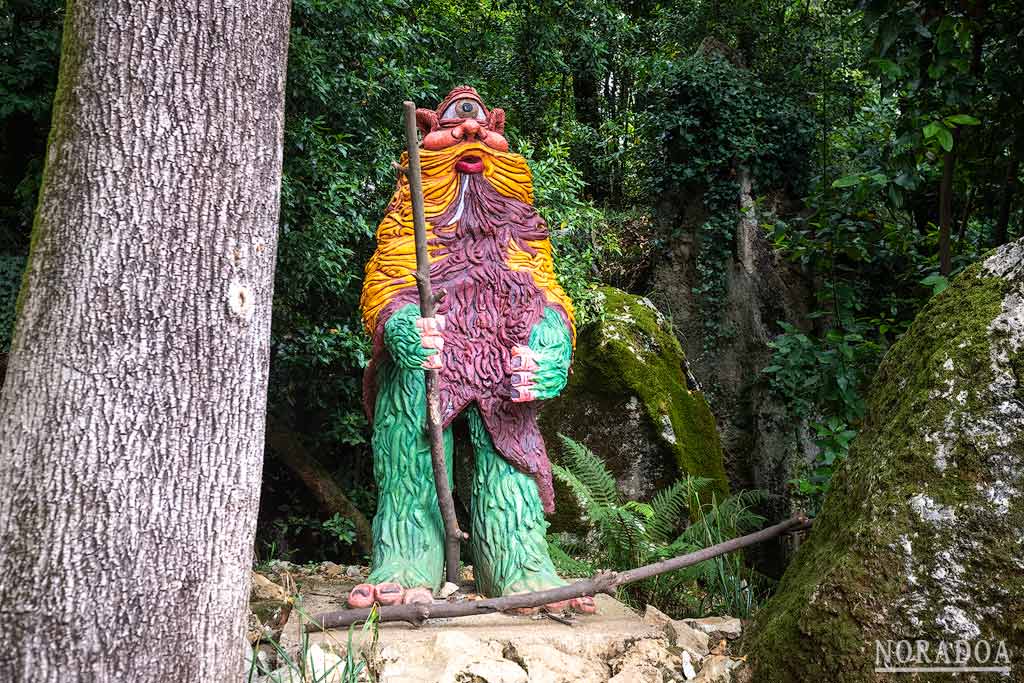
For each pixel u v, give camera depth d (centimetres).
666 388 646
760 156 819
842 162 830
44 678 169
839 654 229
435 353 324
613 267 841
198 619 185
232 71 194
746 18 884
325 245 548
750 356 762
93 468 175
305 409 667
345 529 611
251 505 198
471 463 379
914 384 258
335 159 555
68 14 193
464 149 372
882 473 246
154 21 186
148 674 178
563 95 967
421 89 622
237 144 194
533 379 347
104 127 183
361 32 585
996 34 434
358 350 585
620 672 280
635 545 439
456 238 368
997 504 224
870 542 235
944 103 416
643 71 896
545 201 642
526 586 341
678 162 850
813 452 694
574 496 582
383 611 304
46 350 179
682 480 559
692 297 814
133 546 177
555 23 839
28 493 174
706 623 347
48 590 171
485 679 266
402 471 356
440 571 352
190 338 186
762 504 704
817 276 747
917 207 661
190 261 186
